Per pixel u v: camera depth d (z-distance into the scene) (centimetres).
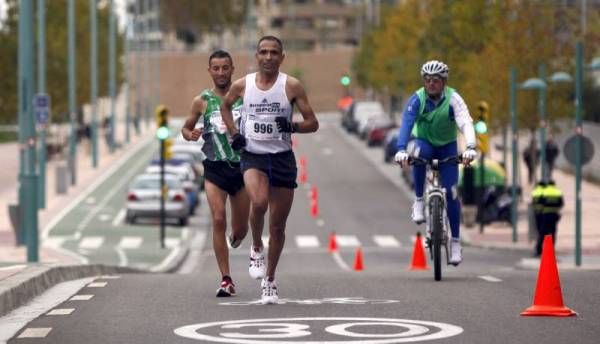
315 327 3425
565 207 16575
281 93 3922
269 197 3994
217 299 4197
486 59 16412
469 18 18000
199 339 3234
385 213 17362
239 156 4262
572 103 16388
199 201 18925
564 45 16450
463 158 4712
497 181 15462
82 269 6378
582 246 12050
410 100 4803
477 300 4056
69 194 19338
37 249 9112
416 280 4975
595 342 3141
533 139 16675
